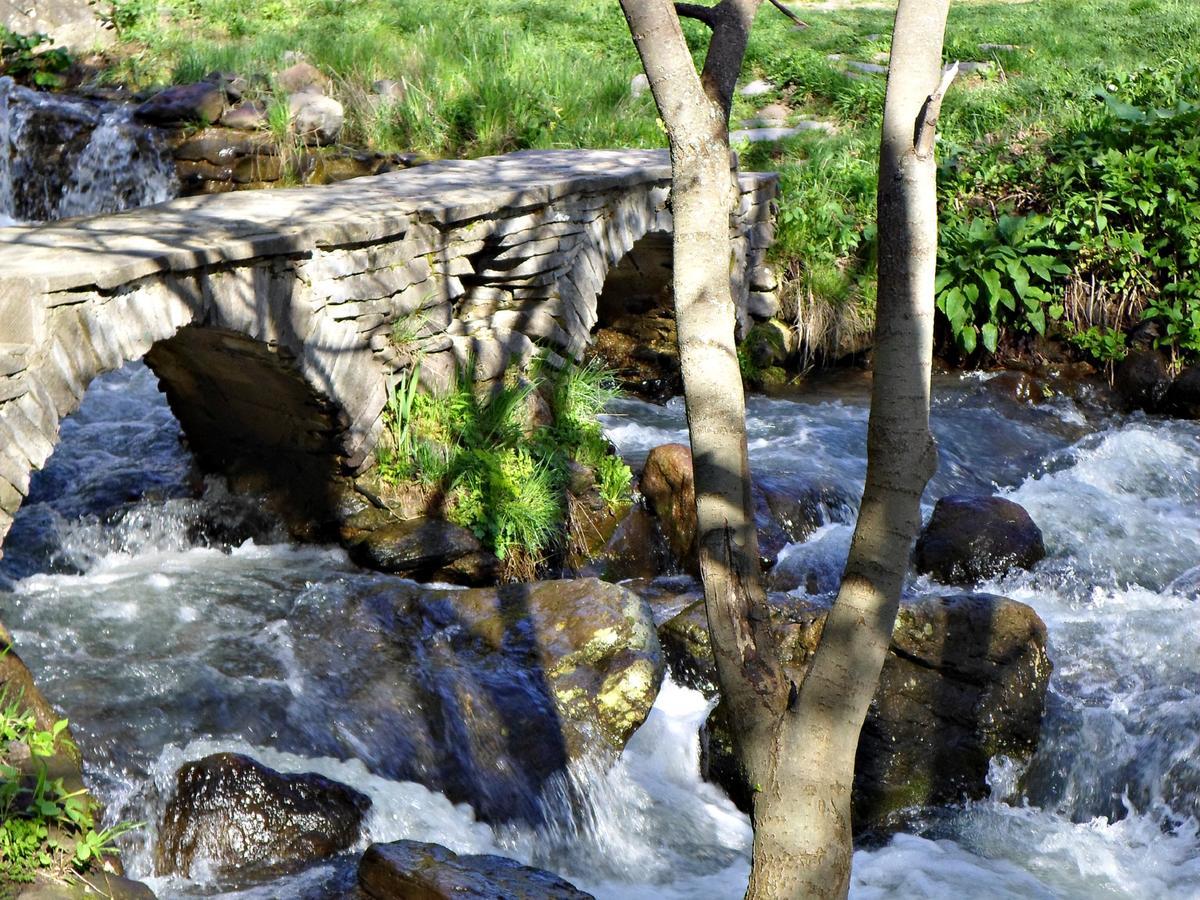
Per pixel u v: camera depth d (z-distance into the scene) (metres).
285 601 6.28
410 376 7.34
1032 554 7.51
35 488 7.30
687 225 3.26
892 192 3.06
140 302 5.56
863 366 11.00
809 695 3.15
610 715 5.79
